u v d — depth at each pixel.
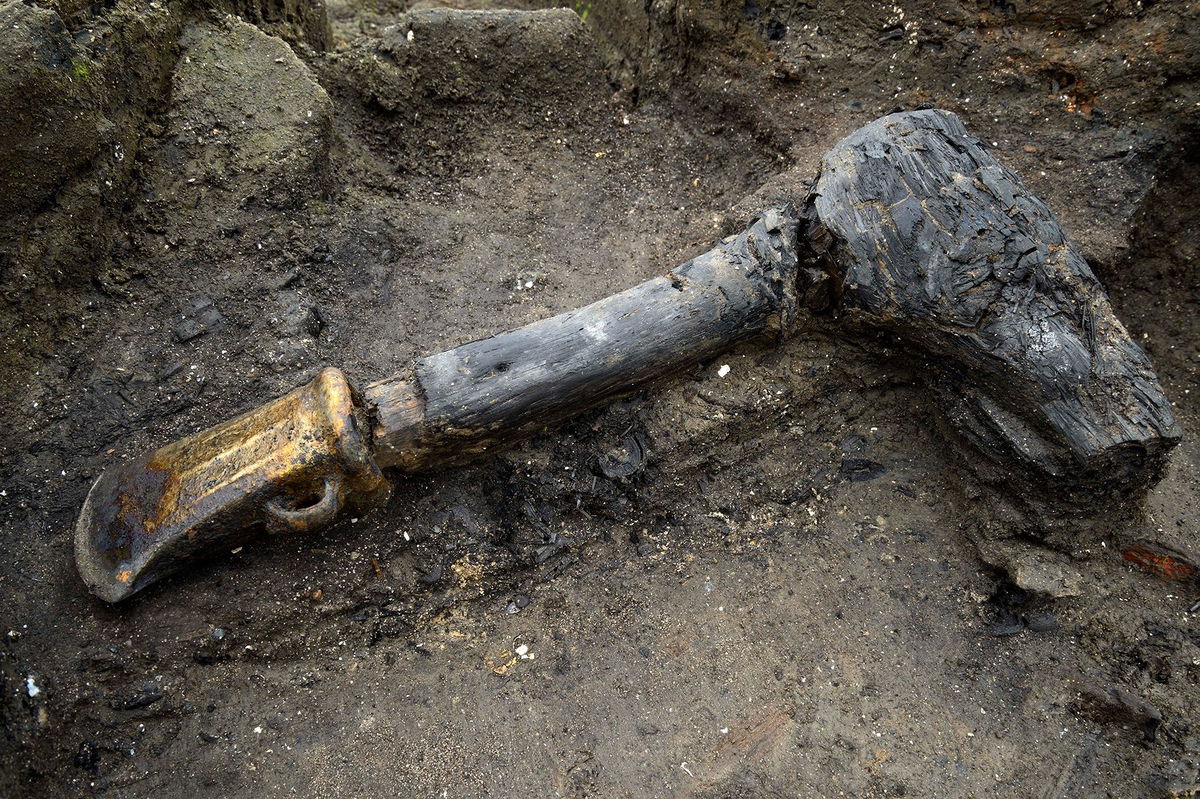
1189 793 0.25
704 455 0.32
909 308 0.29
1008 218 0.29
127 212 0.32
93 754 0.26
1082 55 0.35
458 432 0.27
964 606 0.30
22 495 0.28
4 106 0.27
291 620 0.28
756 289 0.30
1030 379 0.28
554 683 0.28
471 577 0.30
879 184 0.29
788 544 0.32
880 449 0.33
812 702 0.28
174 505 0.26
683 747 0.27
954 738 0.27
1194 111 0.34
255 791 0.26
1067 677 0.28
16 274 0.29
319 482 0.26
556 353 0.28
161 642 0.27
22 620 0.26
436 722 0.27
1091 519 0.29
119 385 0.30
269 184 0.34
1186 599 0.29
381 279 0.35
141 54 0.32
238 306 0.33
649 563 0.31
